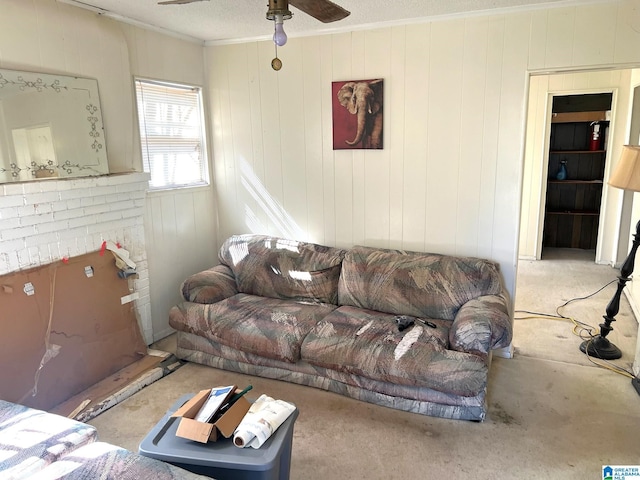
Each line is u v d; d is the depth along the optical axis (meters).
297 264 3.51
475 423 2.53
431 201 3.46
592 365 3.19
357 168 3.64
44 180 2.62
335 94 3.57
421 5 2.93
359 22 3.33
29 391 2.52
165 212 3.70
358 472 2.17
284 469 1.92
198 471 1.72
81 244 2.87
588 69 2.93
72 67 2.83
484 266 3.09
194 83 3.90
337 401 2.77
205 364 3.25
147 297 3.44
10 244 2.46
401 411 2.65
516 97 3.09
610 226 5.55
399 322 2.89
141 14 3.11
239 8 2.99
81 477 1.48
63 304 2.73
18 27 2.51
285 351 2.83
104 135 3.06
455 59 3.19
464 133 3.27
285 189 3.93
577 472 2.14
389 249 3.55
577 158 6.28
